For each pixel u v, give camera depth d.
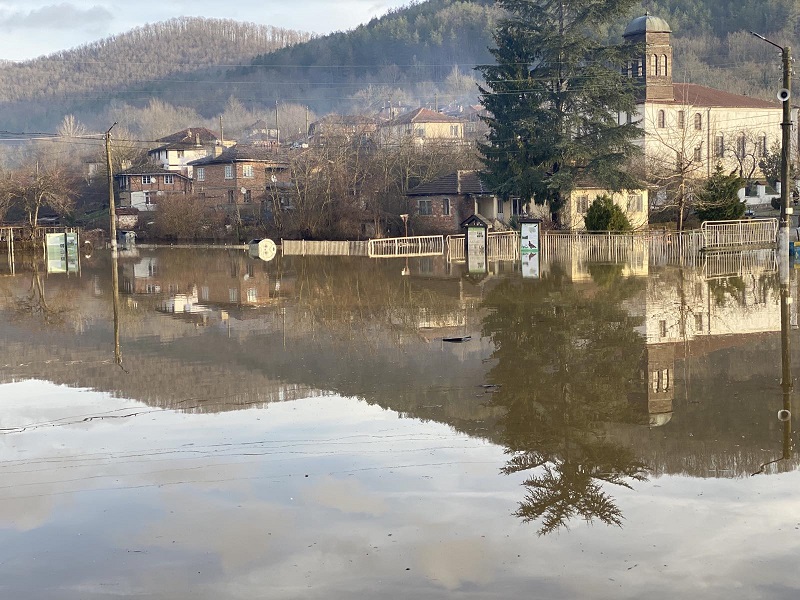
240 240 79.50
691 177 59.44
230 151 98.81
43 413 14.57
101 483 10.95
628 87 59.25
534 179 57.69
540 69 59.44
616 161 56.75
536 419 13.48
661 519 9.45
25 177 94.88
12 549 9.04
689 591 7.84
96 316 26.17
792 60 35.28
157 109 168.50
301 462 11.64
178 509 10.03
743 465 11.09
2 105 183.88
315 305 27.98
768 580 8.01
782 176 29.67
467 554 8.70
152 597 7.97
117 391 16.08
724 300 26.20
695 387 15.22
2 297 32.06
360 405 14.59
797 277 32.47
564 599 7.75
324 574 8.34
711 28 158.25
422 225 73.88
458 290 31.22
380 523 9.52
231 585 8.16
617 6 57.84
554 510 9.79
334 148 77.75
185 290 34.00
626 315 23.47
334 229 74.56
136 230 88.00
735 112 89.06
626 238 47.81
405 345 19.94
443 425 13.27
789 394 14.55
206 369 17.84
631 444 12.10
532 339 20.14
